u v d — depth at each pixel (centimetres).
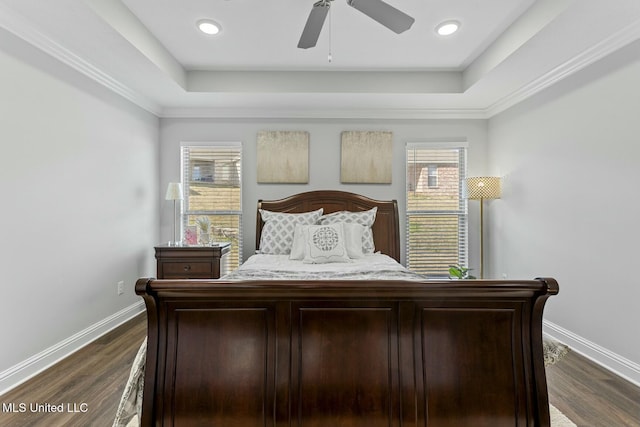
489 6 233
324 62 326
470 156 411
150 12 241
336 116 407
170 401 150
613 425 181
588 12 200
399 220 406
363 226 344
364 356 154
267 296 151
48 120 244
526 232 337
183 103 383
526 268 338
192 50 300
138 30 251
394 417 152
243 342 154
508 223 369
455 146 407
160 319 153
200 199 411
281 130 409
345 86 346
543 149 312
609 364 241
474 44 288
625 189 229
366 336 155
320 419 151
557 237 294
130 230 349
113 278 321
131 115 350
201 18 249
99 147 300
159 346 152
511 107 362
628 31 219
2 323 210
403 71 346
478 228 410
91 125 289
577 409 195
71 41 239
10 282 216
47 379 227
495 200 395
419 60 321
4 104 211
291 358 153
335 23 254
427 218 413
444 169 412
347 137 408
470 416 152
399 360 154
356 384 153
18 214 221
